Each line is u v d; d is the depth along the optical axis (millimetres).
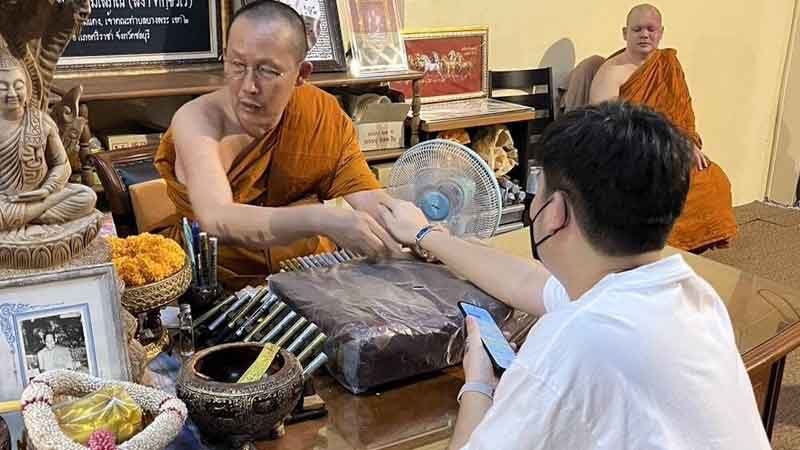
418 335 1202
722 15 4484
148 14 2801
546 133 905
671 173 835
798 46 4797
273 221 1558
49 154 1032
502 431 850
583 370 825
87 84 2604
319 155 1824
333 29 2994
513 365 872
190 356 1111
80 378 987
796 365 2867
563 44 3928
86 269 1044
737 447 880
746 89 4773
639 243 866
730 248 4090
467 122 3250
